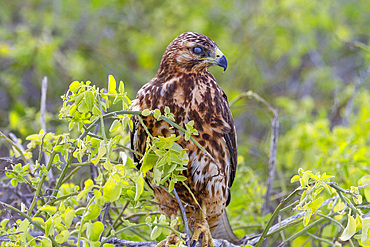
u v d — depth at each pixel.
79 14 16.45
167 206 8.48
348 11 17.56
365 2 17.80
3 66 15.68
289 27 16.52
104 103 6.35
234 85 16.16
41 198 7.48
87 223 5.61
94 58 16.78
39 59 14.73
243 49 16.47
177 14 16.50
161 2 17.22
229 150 8.59
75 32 16.73
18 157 8.48
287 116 14.31
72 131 11.33
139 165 8.52
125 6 16.92
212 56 8.16
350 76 16.88
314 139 11.27
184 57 8.16
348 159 9.95
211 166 8.25
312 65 17.47
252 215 9.94
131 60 16.73
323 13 16.14
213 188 8.41
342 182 10.13
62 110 6.37
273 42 17.53
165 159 6.24
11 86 14.78
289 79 17.31
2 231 6.39
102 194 5.64
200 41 8.17
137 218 9.82
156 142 6.26
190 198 8.52
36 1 16.91
